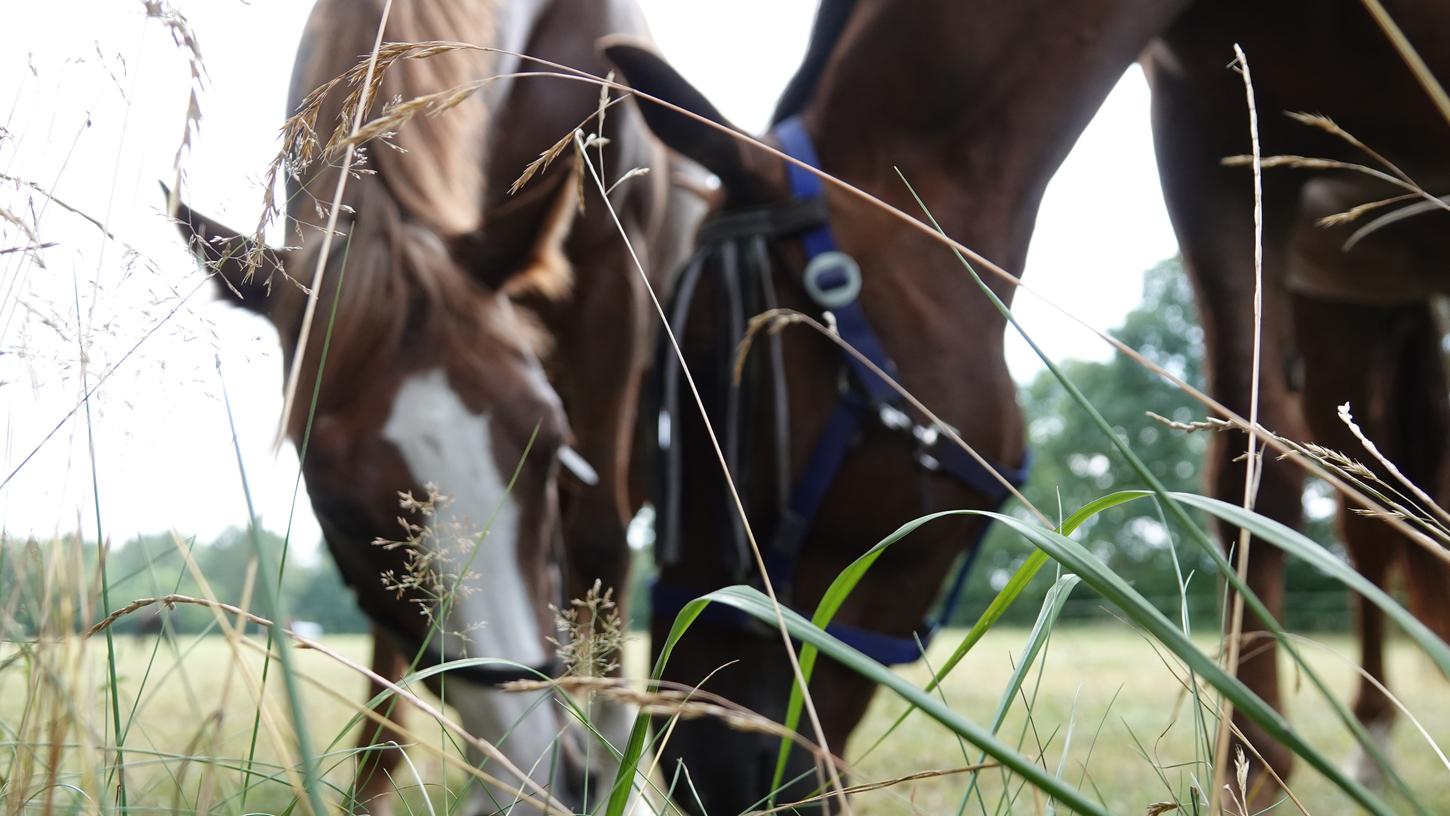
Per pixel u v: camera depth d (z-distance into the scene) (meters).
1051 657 7.37
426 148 2.06
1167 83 2.73
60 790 1.22
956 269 1.97
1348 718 0.60
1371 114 2.59
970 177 2.04
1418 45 2.40
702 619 1.89
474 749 1.77
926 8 2.01
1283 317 2.68
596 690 0.67
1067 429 38.31
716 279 1.95
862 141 2.04
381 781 2.16
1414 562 3.36
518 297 2.27
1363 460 3.57
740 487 1.87
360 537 1.78
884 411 1.84
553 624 1.87
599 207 2.95
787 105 2.23
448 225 2.00
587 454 3.10
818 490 1.85
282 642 0.69
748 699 1.83
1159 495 0.75
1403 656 7.38
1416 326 3.50
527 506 1.85
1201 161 2.68
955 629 11.05
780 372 1.88
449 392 1.83
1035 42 2.06
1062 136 2.12
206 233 1.47
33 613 1.05
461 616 1.76
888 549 1.89
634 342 3.09
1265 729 0.58
